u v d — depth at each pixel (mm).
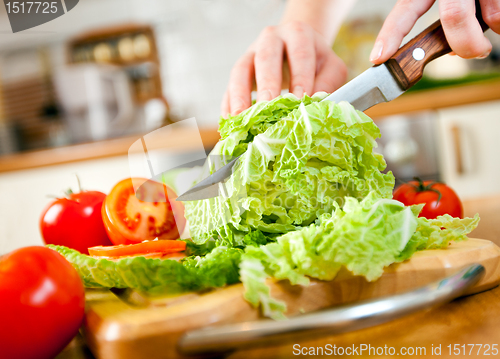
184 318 391
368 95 504
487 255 436
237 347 375
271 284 421
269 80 569
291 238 423
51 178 1308
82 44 1887
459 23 496
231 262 423
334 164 463
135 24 1843
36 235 1305
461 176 1228
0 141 1851
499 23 513
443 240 446
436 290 376
